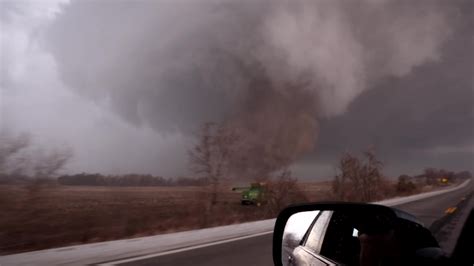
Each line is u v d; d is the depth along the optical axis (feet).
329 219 13.00
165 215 89.20
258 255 34.83
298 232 15.34
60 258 30.27
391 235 7.74
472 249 6.07
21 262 29.12
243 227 53.98
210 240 45.57
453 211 69.72
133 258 33.47
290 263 15.30
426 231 8.46
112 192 169.37
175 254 35.58
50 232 54.19
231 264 30.66
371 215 9.45
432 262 7.08
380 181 147.02
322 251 12.72
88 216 84.43
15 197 50.90
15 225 50.14
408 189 216.54
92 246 35.27
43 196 53.01
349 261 10.87
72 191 255.50
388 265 7.55
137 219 79.97
